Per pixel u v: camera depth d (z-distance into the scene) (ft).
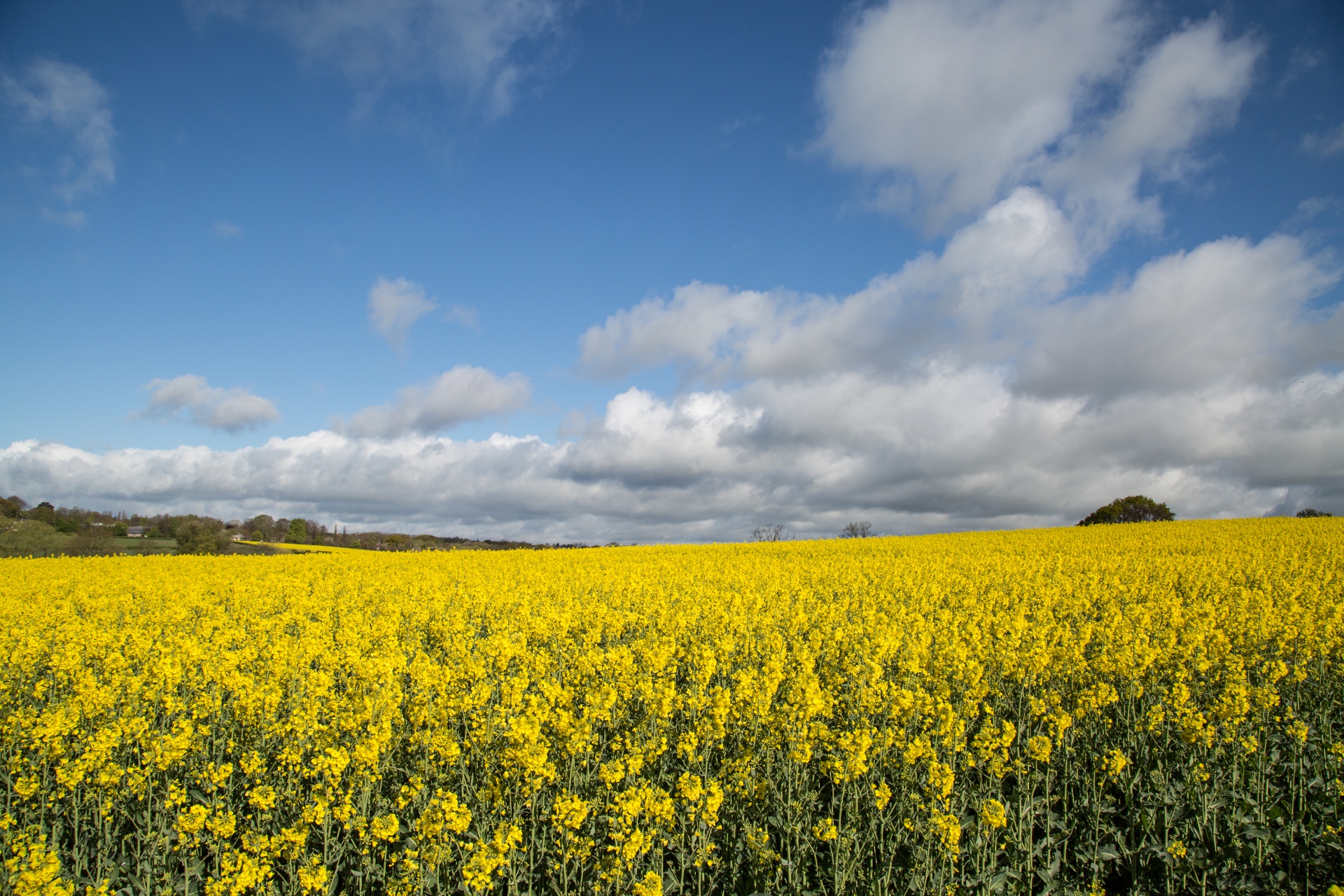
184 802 22.62
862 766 21.83
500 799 22.00
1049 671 33.58
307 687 31.94
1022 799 22.89
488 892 20.01
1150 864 22.29
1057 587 62.80
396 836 21.29
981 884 20.22
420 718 26.86
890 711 27.73
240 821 23.98
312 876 18.54
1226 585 60.64
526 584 73.36
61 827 23.67
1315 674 35.40
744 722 27.09
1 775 25.76
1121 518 222.28
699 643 42.78
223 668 30.83
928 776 22.21
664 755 26.66
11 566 92.48
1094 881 20.79
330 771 21.93
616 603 60.44
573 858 20.61
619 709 30.66
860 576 72.38
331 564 96.17
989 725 24.45
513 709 27.22
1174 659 34.60
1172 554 91.81
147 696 31.07
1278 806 23.73
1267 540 103.35
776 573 76.33
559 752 25.50
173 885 21.06
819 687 32.17
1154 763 27.48
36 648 39.40
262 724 27.99
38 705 35.09
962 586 65.26
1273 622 40.19
